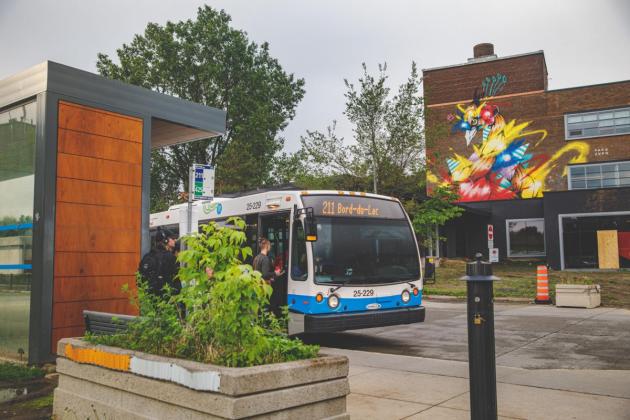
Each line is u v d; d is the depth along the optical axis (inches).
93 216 338.3
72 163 331.6
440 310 681.6
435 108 1792.6
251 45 1715.1
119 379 178.2
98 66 1673.2
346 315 402.0
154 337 191.3
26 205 334.0
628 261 1261.1
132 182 360.5
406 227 458.3
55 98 326.0
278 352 174.2
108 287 341.4
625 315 590.2
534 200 1550.2
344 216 430.0
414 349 414.0
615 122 1568.7
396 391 263.9
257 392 145.3
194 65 1631.4
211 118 417.1
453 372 309.6
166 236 316.5
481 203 1606.8
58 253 319.9
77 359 198.8
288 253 421.7
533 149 1657.2
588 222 1306.6
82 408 194.5
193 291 183.2
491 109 1720.0
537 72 1678.2
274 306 434.0
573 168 1606.8
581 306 671.8
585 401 243.3
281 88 1711.4
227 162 1441.9
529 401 243.4
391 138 1049.5
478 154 1726.1
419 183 1051.3
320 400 159.2
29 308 322.3
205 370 147.7
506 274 1168.8
